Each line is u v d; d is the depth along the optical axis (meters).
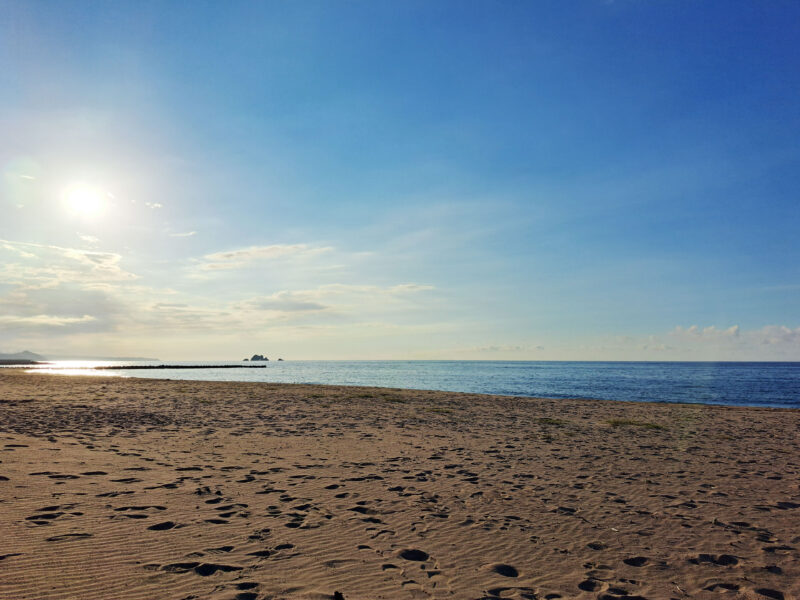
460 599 3.63
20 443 8.98
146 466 7.69
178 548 4.35
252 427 13.11
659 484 7.65
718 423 16.88
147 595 3.40
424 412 18.31
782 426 16.25
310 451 9.77
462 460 9.30
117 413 15.28
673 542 5.07
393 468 8.35
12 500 5.40
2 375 44.38
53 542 4.25
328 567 4.12
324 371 107.19
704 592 3.92
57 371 68.12
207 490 6.40
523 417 17.62
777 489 7.43
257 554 4.32
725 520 5.83
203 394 24.48
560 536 5.18
